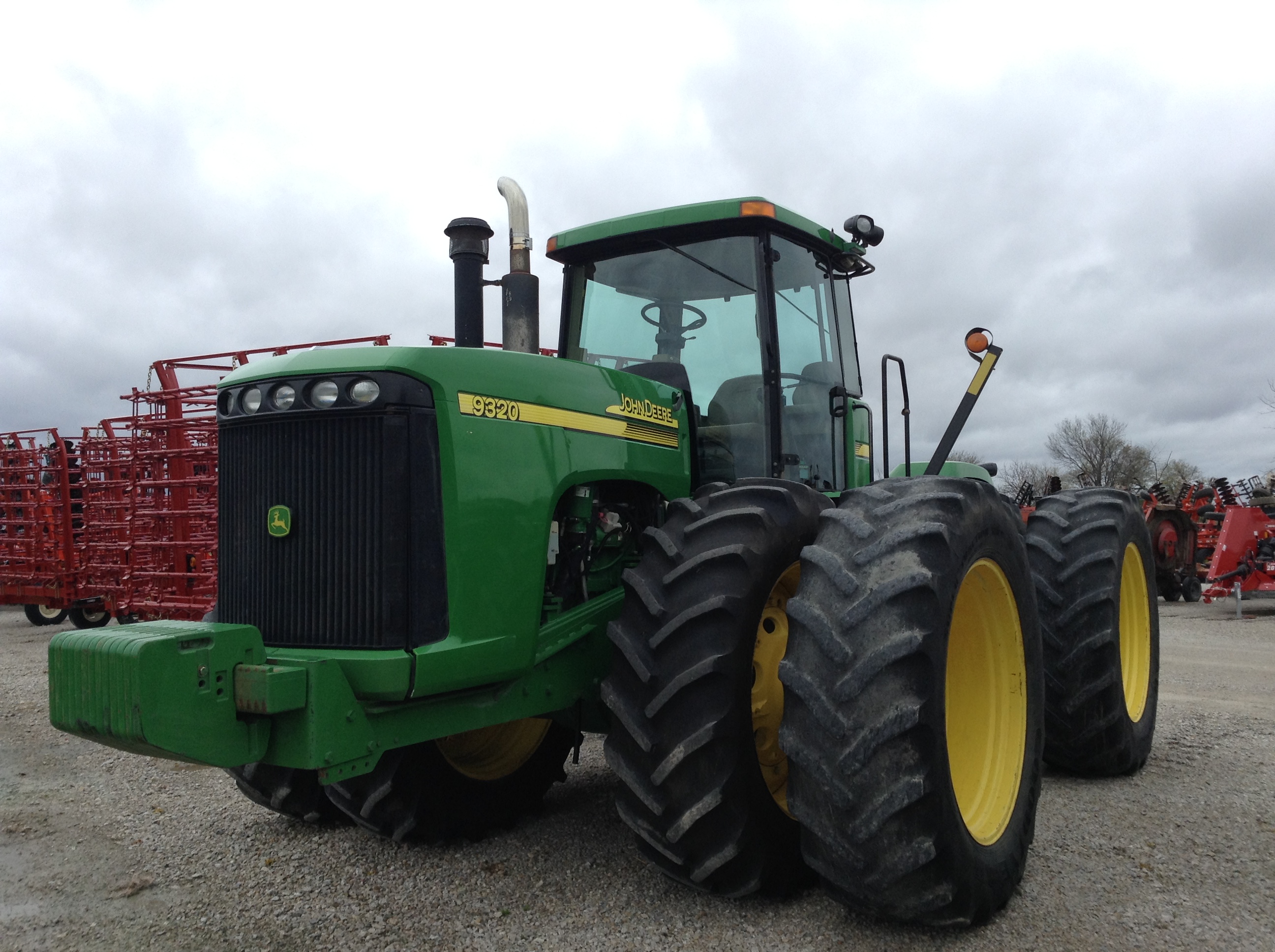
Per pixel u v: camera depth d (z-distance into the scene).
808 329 3.86
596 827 3.44
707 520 2.70
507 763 3.51
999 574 2.81
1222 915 2.53
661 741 2.52
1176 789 3.77
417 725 2.46
